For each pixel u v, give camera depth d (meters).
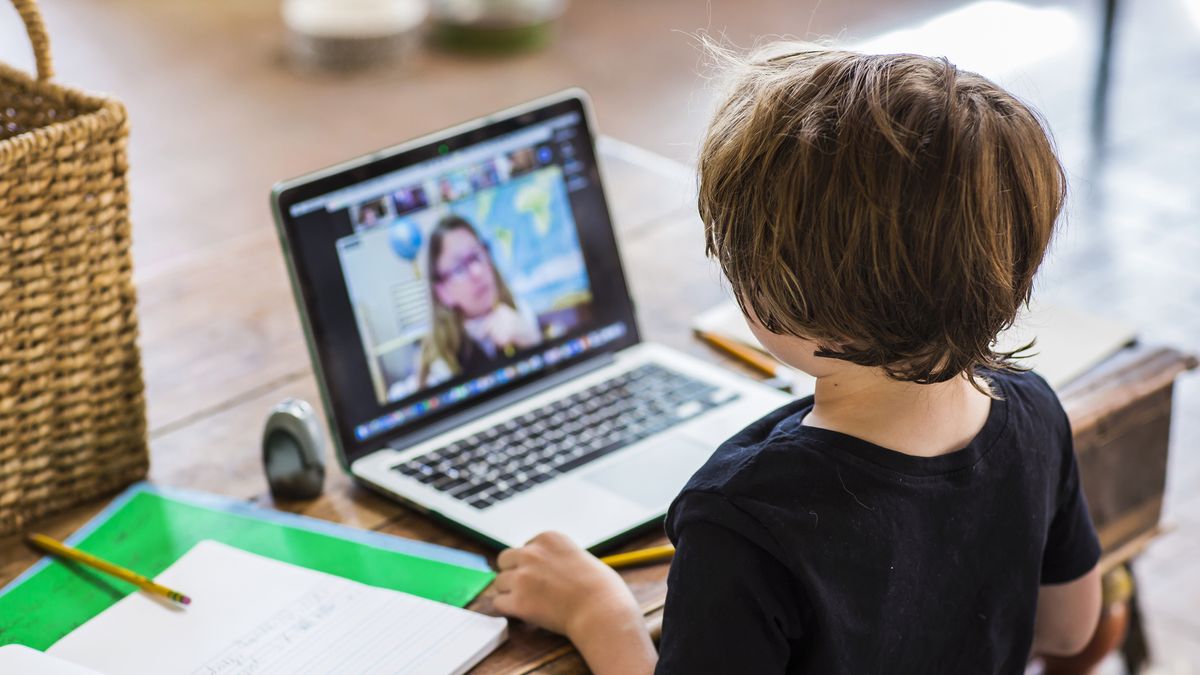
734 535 0.79
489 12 4.53
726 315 1.43
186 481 1.18
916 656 0.87
